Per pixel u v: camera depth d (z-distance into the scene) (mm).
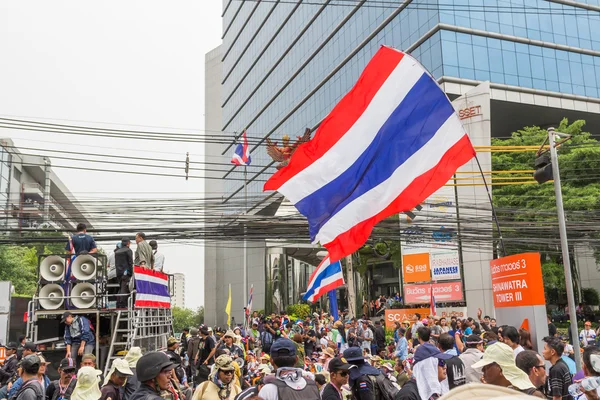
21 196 55625
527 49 40375
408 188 7074
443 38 37562
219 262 65812
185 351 16422
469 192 27375
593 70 42625
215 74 91812
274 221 21703
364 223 7195
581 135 32031
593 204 27438
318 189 7484
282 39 63344
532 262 10070
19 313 22203
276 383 4543
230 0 86000
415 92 7305
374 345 19188
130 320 11602
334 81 50625
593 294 37344
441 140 7090
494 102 38875
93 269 12148
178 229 19406
